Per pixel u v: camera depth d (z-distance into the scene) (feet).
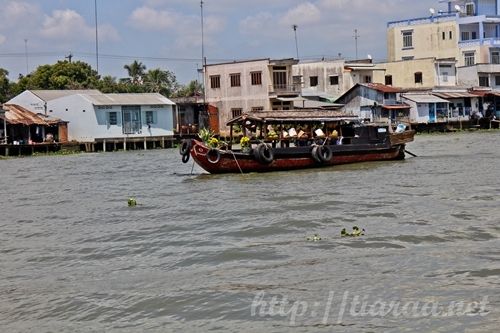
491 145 171.73
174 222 73.67
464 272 48.47
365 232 63.10
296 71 262.26
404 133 134.92
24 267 57.41
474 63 291.58
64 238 68.69
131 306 45.50
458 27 294.66
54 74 281.95
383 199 82.53
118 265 56.49
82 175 132.57
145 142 220.84
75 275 53.93
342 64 254.88
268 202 83.87
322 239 61.05
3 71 292.20
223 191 96.58
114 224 74.84
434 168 116.98
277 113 122.01
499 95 267.39
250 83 238.68
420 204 77.41
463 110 261.85
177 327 41.75
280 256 55.72
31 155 198.59
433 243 57.62
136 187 107.65
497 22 297.12
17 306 46.98
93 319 43.93
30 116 210.18
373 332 39.17
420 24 301.43
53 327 43.09
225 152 114.93
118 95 227.61
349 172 114.93
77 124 216.95
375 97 240.94
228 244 61.36
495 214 69.10
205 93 250.37
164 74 322.14
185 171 131.64
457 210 72.18
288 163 119.03
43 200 97.71
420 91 255.09
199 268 53.83
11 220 81.10
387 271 49.65
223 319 42.37
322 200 83.51
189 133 235.81
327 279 48.44
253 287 47.60
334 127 129.80
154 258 58.18
